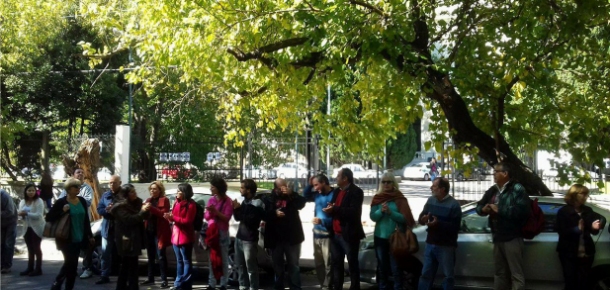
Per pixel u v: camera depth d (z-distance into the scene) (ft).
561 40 30.81
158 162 62.90
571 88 31.27
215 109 72.18
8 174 69.92
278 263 30.53
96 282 34.60
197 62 34.04
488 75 32.91
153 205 33.22
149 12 36.09
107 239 34.60
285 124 38.86
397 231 29.50
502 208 27.02
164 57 35.19
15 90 71.10
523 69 30.86
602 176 40.14
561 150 29.89
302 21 31.19
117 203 29.32
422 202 72.95
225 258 32.14
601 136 29.35
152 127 79.66
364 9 33.27
